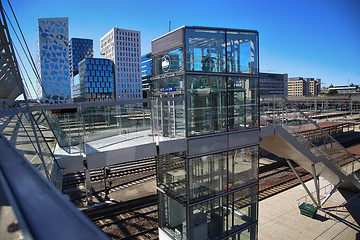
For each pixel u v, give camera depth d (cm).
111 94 11069
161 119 859
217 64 867
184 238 841
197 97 829
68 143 749
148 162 2431
